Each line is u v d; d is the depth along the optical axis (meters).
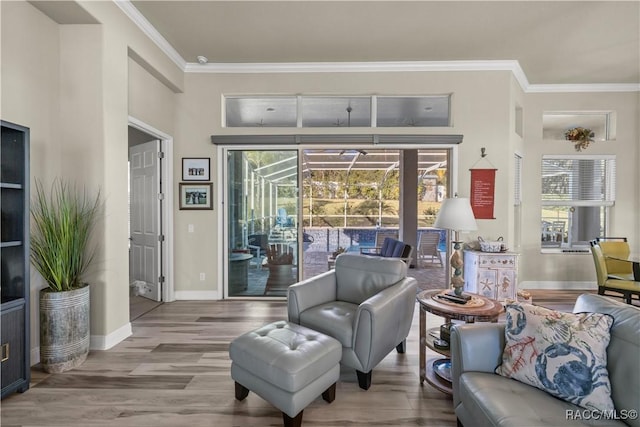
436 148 4.08
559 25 3.16
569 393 1.35
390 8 2.91
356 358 2.14
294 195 4.19
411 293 2.55
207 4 2.86
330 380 1.94
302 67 4.04
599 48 3.62
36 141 2.43
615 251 4.10
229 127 4.13
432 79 4.02
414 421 1.86
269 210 4.23
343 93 4.07
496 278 3.67
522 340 1.54
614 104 4.70
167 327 3.23
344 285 2.82
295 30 3.28
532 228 4.80
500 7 2.88
